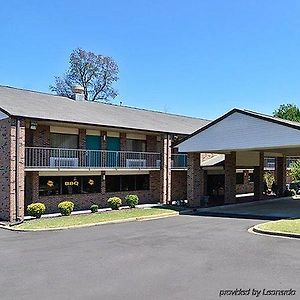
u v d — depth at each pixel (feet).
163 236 48.70
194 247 41.06
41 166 71.00
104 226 59.00
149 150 93.76
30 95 84.12
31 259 36.32
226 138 77.87
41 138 74.38
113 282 28.14
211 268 31.78
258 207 85.46
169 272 30.71
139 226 58.44
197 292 25.45
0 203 66.08
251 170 125.70
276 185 115.44
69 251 39.86
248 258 35.37
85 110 84.89
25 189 72.38
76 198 79.00
